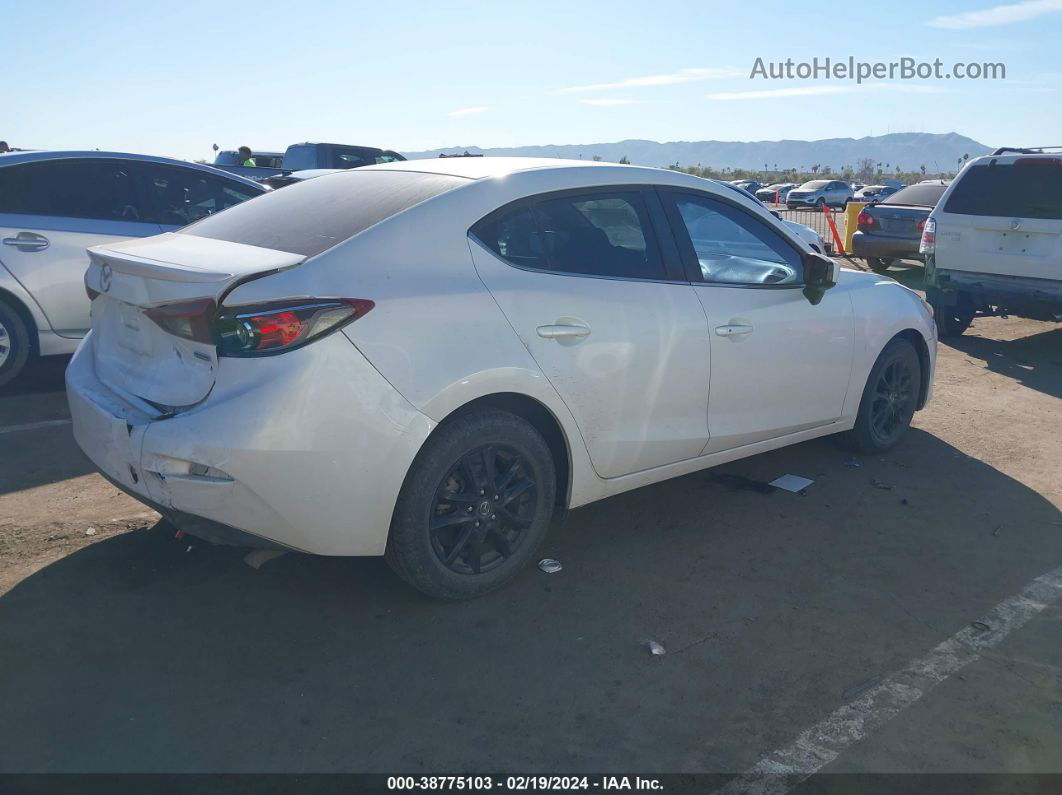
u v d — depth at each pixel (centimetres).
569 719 289
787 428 475
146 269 314
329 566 388
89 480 473
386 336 314
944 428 623
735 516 459
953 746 282
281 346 298
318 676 307
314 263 313
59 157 640
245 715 284
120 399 336
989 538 441
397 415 314
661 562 404
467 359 331
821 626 353
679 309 403
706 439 428
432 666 316
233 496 302
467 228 348
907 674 321
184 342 314
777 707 299
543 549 414
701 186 436
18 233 611
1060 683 318
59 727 274
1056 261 784
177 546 399
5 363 618
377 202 355
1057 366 827
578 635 340
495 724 285
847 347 497
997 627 356
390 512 323
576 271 374
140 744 269
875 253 1415
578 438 375
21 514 427
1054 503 489
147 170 683
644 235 404
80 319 642
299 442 299
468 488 349
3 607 341
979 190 848
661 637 341
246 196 740
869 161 10012
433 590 347
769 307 446
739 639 341
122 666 308
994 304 858
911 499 489
